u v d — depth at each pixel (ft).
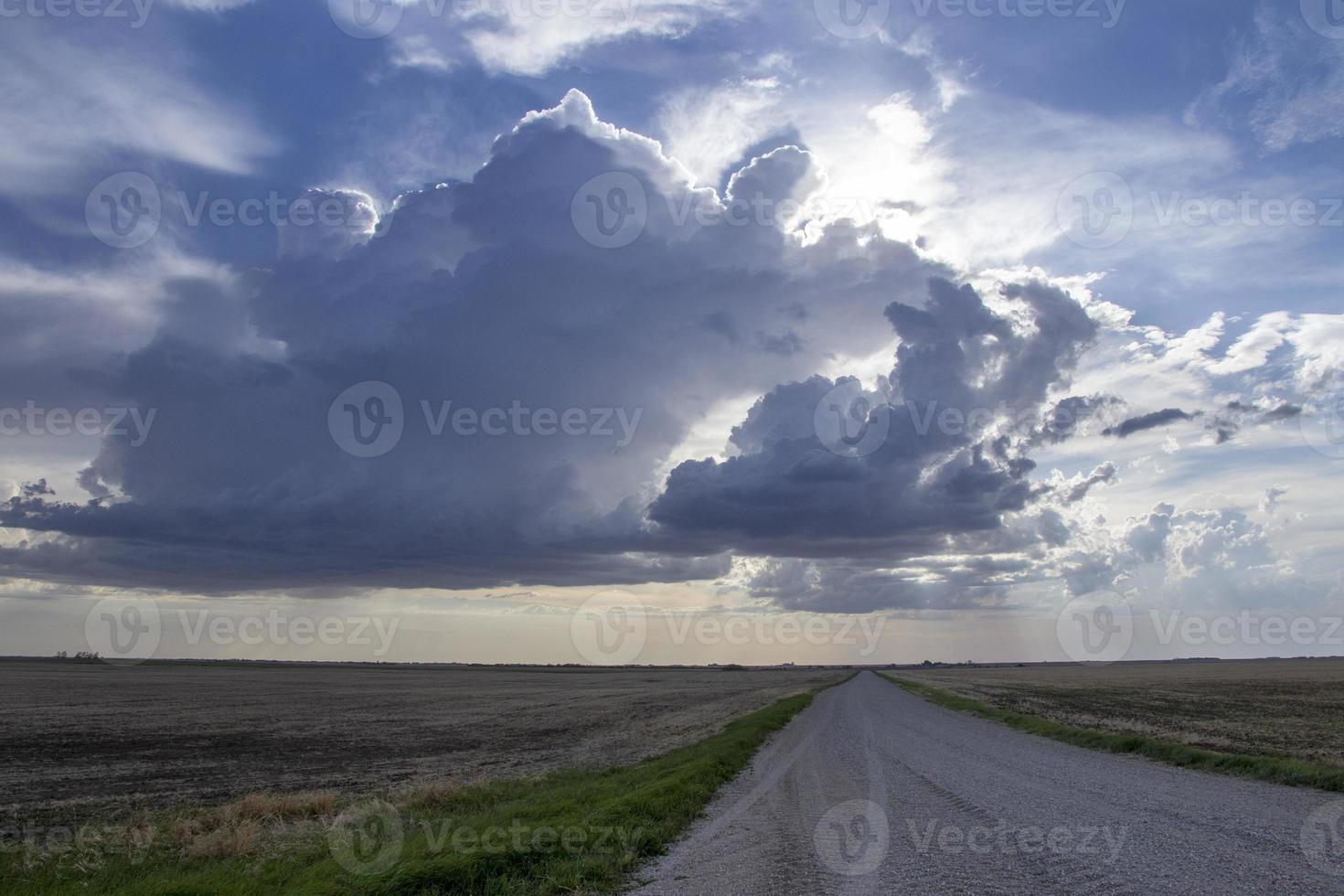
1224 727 102.89
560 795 50.21
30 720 131.75
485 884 29.91
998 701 172.45
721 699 211.20
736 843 36.91
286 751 94.38
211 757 88.22
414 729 125.18
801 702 174.29
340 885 29.43
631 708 178.50
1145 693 211.61
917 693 228.22
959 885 27.96
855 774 60.85
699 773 57.41
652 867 32.81
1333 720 117.19
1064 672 534.37
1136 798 46.16
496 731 120.26
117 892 29.01
